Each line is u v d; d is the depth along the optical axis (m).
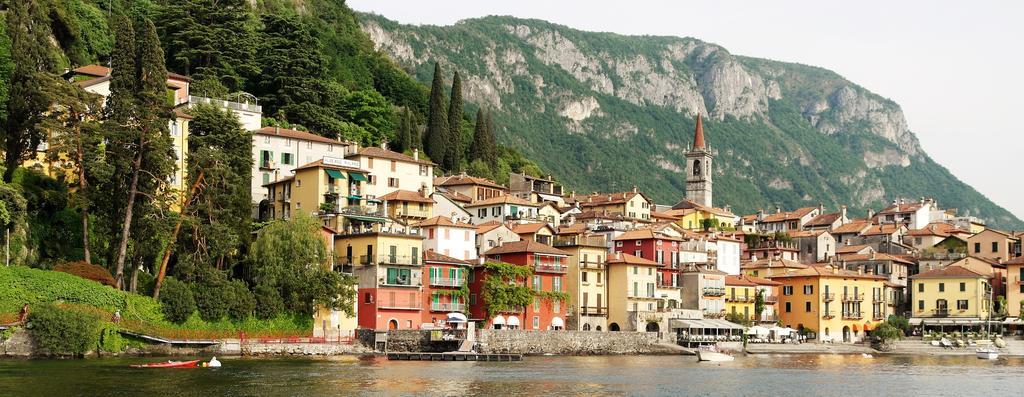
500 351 144.62
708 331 176.38
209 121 139.25
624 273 170.12
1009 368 140.50
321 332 136.62
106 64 193.38
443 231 167.00
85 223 125.62
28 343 112.19
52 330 112.19
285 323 133.25
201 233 130.38
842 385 112.06
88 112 131.75
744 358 158.00
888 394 104.38
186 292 124.50
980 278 199.88
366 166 179.75
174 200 132.25
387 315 145.12
